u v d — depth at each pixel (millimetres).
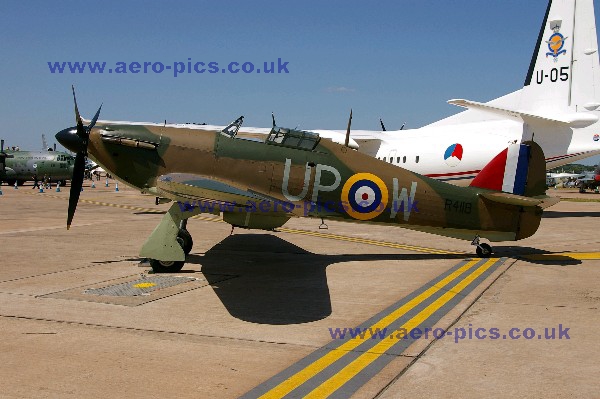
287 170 9812
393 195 10039
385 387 4285
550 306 7000
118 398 4016
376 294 7707
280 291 7855
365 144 22922
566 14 19562
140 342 5371
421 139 21938
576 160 19875
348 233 15461
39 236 13773
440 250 12273
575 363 4855
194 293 7617
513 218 10469
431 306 7008
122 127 9828
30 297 7227
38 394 4066
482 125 21438
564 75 19656
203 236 14227
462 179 20938
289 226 17094
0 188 43156
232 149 9766
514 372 4625
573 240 14195
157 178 9539
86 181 64438
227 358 4938
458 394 4145
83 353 5016
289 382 4379
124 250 11500
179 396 4066
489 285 8344
